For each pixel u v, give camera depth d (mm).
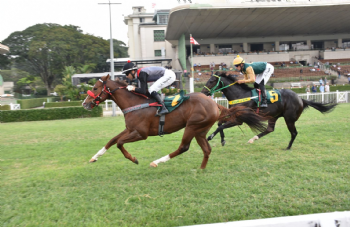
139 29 36906
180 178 3908
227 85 5387
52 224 2736
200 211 2885
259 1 25625
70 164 4910
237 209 2904
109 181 3904
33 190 3643
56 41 32781
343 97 16531
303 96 15406
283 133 7102
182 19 25625
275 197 3168
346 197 3109
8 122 13047
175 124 4016
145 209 2986
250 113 4371
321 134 6684
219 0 26641
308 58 34469
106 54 38688
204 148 4266
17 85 35812
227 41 35031
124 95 4113
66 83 26172
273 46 36438
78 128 9547
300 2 24453
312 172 3947
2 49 21859
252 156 4965
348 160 4426
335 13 26859
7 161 5188
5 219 2859
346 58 33844
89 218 2850
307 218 1687
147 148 5941
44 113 13609
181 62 31453
